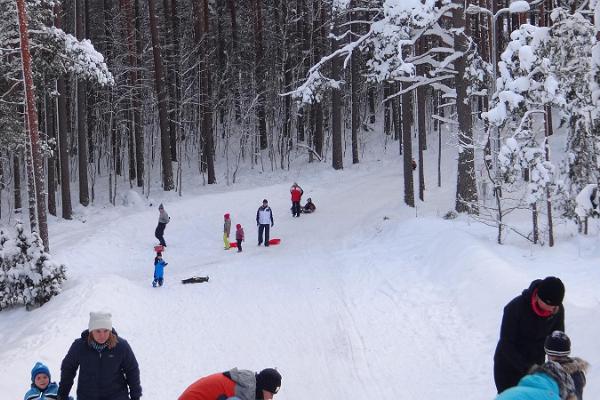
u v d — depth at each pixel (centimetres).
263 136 4634
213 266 2045
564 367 440
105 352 614
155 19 3681
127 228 2688
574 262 1434
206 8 4269
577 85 1652
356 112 4238
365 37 2500
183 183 4078
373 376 980
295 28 4784
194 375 1059
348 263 1836
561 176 1761
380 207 2797
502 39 3941
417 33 2434
